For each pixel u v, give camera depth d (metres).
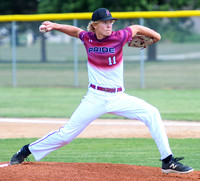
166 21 59.06
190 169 16.55
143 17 51.28
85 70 67.12
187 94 51.03
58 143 17.45
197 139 27.08
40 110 40.81
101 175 16.20
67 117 36.88
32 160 21.86
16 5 97.88
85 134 29.55
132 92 52.91
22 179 15.19
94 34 16.48
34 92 55.09
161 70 68.62
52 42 67.12
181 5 76.38
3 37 66.88
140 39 17.48
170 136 28.30
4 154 23.14
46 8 81.06
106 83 16.48
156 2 75.88
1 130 30.98
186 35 65.19
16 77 67.81
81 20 55.91
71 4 76.31
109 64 16.34
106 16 15.77
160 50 68.25
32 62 68.50
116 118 37.00
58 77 67.12
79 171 16.83
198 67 67.44
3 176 15.59
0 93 54.62
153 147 24.86
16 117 36.97
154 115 16.61
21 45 67.44
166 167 16.70
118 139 27.42
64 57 67.56
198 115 36.81
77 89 57.31
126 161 21.23
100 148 24.73
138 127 32.16
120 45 16.34
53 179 15.30
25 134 29.33
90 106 16.66
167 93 51.97
